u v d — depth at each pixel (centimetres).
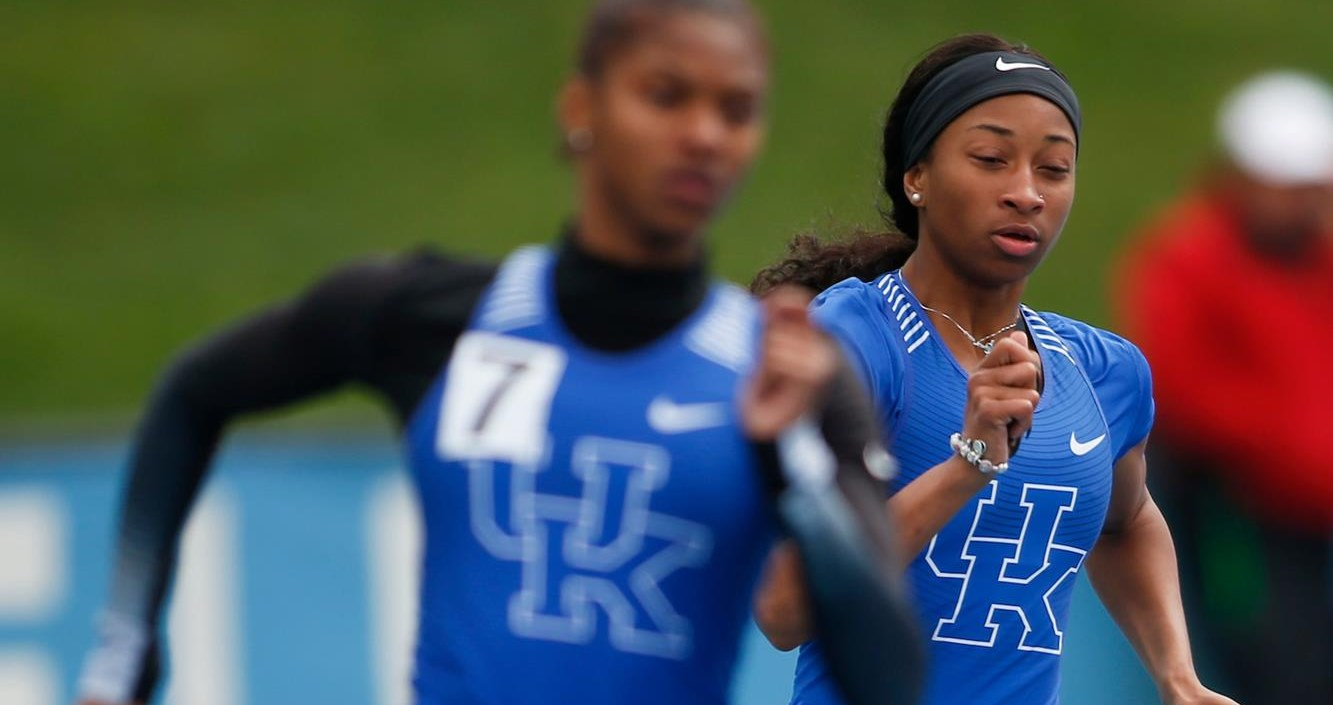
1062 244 3397
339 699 2236
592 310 841
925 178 1204
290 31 3822
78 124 3597
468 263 870
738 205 3312
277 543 2241
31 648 2191
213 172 3503
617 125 812
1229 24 3931
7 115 3609
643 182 812
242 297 3216
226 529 2231
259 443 2252
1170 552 1330
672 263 841
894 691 830
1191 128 3653
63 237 3350
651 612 828
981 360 1209
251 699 2220
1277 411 2089
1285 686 2088
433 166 3503
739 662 891
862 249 1291
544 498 830
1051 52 3834
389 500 2270
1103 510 1226
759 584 879
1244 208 2169
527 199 3419
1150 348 2148
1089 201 3488
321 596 2242
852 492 847
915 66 1220
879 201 1291
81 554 2211
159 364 3070
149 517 883
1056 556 1204
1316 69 3809
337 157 3522
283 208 3409
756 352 844
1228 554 2106
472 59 3747
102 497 2219
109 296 3209
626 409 830
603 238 842
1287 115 2197
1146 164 3569
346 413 2716
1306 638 2083
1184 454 2108
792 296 816
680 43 805
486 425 836
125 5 3906
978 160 1169
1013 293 1212
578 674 827
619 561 827
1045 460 1186
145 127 3591
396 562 2261
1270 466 2083
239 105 3647
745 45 814
